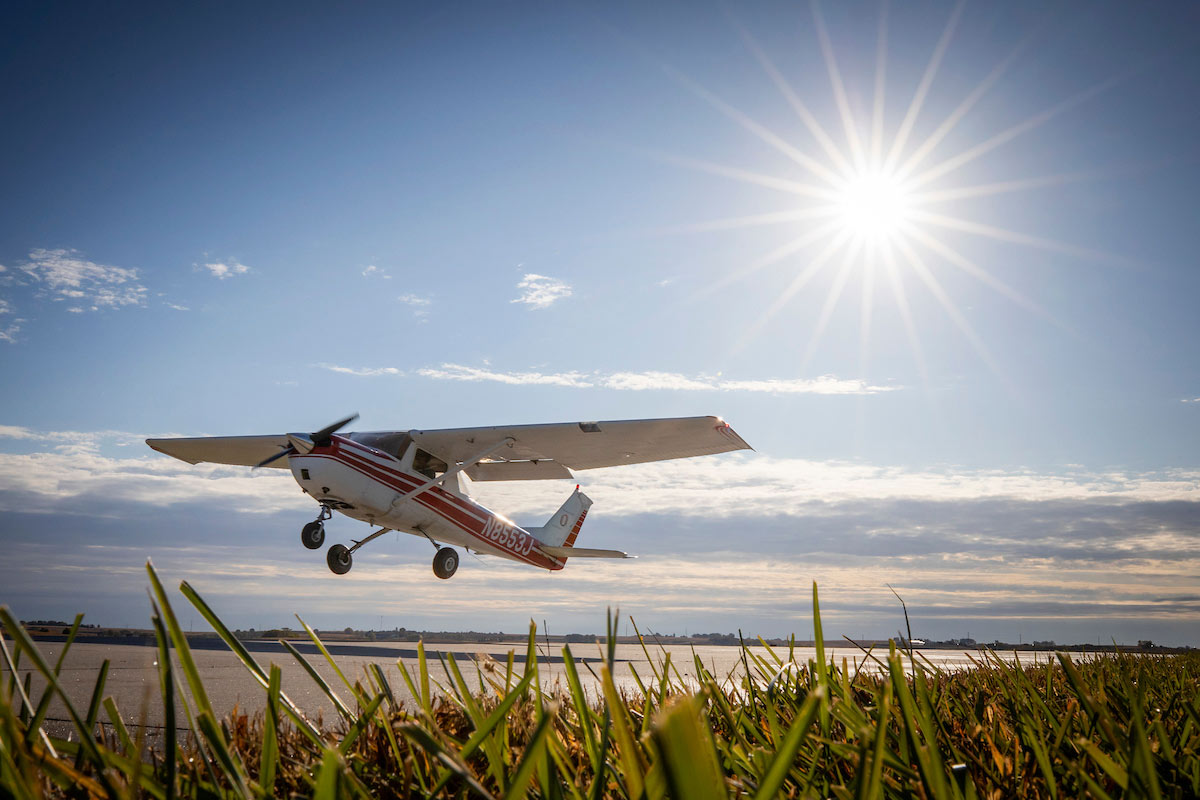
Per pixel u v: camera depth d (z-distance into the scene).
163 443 14.00
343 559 12.68
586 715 0.86
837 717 0.98
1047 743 1.08
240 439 13.81
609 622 0.55
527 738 1.19
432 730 0.94
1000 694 1.71
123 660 6.89
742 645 1.59
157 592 0.57
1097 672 2.10
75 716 0.53
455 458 13.87
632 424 12.30
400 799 0.92
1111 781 0.99
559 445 13.35
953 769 0.83
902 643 1.34
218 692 4.11
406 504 12.74
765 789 0.46
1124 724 1.32
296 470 11.65
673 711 0.33
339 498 11.89
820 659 0.95
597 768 0.71
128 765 0.64
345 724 1.35
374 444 12.52
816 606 0.95
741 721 1.28
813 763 0.90
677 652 9.53
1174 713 1.53
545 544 18.05
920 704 1.03
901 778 0.90
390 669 5.94
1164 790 0.90
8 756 0.52
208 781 0.86
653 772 0.48
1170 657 3.95
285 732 1.22
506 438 13.02
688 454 13.38
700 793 0.32
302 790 0.95
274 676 0.77
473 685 3.53
